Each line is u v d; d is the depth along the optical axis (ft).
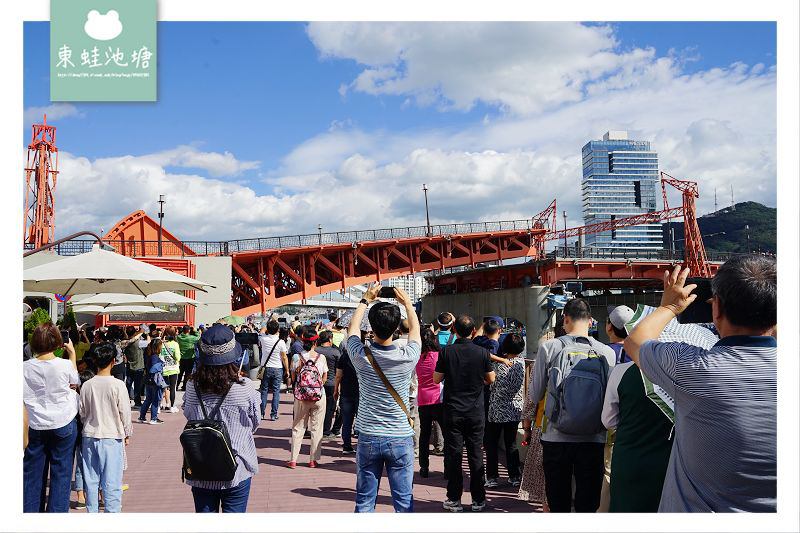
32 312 29.04
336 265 160.45
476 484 19.74
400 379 14.56
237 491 13.41
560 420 14.29
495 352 25.95
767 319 7.79
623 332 14.71
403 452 14.42
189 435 12.67
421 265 177.17
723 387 7.70
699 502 7.96
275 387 43.01
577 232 249.55
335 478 25.77
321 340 36.88
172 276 33.63
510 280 193.47
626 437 11.82
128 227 114.52
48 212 130.11
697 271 191.31
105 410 18.26
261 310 140.15
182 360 52.95
